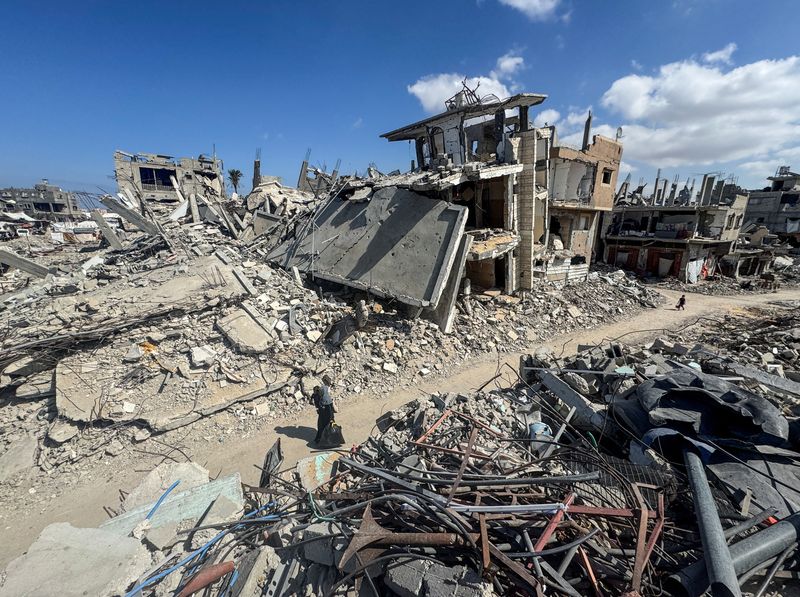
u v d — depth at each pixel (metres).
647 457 5.99
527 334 16.58
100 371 10.54
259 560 4.64
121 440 9.30
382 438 7.49
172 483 6.50
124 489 8.15
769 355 11.44
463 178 15.41
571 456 6.41
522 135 18.45
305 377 11.60
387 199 17.53
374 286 15.12
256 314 13.09
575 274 24.95
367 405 11.10
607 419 7.13
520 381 9.91
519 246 19.34
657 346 10.62
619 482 5.39
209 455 9.12
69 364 10.54
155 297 13.98
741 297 29.77
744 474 5.35
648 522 4.68
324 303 14.87
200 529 5.37
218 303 13.41
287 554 4.85
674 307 24.53
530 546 4.21
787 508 4.84
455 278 15.08
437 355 13.70
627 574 4.04
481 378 12.77
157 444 9.38
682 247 35.47
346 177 22.25
